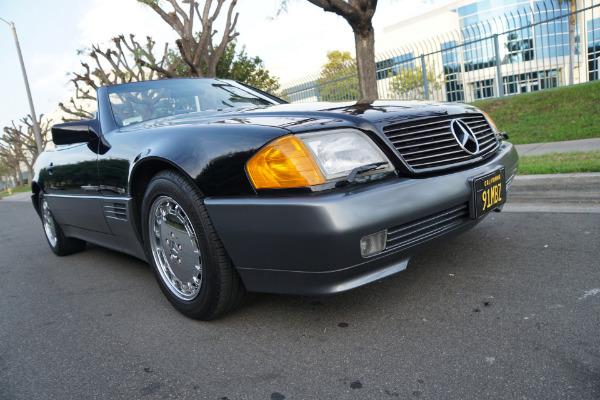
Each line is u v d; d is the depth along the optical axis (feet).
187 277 7.30
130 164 7.78
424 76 37.06
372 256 5.70
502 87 33.50
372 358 5.66
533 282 7.36
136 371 6.00
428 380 5.07
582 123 23.38
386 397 4.86
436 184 6.27
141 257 8.75
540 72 32.99
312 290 5.88
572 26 40.88
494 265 8.27
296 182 5.59
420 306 6.94
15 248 16.66
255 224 5.81
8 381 6.14
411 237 6.14
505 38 33.65
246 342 6.45
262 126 6.20
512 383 4.84
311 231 5.38
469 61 35.06
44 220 13.88
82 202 9.78
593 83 28.76
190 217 6.59
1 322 8.52
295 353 6.00
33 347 7.16
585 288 6.91
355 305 7.23
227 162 6.10
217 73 63.21
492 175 7.16
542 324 6.00
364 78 25.05
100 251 13.60
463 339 5.85
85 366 6.31
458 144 7.02
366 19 24.04
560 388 4.66
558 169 13.34
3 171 170.60
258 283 6.31
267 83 69.31
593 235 9.26
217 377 5.64
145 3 35.81
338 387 5.15
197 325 7.23
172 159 6.71
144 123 9.07
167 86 10.56
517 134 25.04
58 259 13.28
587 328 5.76
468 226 7.05
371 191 5.66
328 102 8.29
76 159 9.77
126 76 48.60
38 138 71.97
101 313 8.30
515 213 11.80
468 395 4.73
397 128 6.53
